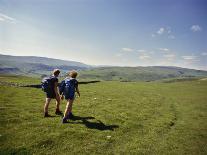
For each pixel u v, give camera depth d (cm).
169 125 1830
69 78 1611
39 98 2466
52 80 1666
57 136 1287
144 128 1658
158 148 1298
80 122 1605
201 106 3012
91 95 3061
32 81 5084
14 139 1204
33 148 1123
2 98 2242
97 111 2009
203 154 1280
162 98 3619
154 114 2195
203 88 6275
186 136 1579
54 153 1102
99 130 1477
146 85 6594
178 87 6394
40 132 1327
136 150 1232
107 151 1184
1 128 1347
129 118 1888
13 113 1689
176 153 1253
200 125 1938
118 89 4406
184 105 3041
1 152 1048
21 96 2500
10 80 4603
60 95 1653
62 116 1719
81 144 1231
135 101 2886
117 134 1447
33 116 1653
